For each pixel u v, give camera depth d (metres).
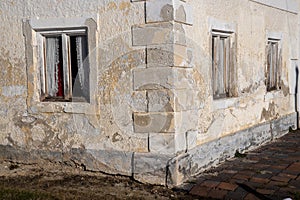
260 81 9.11
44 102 6.94
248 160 7.50
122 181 6.26
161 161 6.03
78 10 6.54
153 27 5.98
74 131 6.73
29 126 7.08
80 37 6.75
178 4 5.96
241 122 8.23
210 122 7.04
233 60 7.93
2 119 7.30
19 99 7.14
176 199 5.52
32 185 6.18
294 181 6.14
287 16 10.59
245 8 8.34
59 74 7.02
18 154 7.19
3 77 7.25
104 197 5.54
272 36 9.71
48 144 6.96
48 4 6.75
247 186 5.92
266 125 9.28
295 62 11.09
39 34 6.98
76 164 6.77
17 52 7.08
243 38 8.27
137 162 6.21
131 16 6.14
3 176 6.65
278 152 8.21
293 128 10.93
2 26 7.16
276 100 9.98
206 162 6.81
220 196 5.57
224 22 7.47
